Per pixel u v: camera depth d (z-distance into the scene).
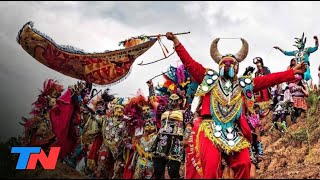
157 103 10.58
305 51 14.52
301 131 12.94
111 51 10.98
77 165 11.45
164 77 11.02
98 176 11.00
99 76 11.13
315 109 13.88
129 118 10.80
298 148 12.41
